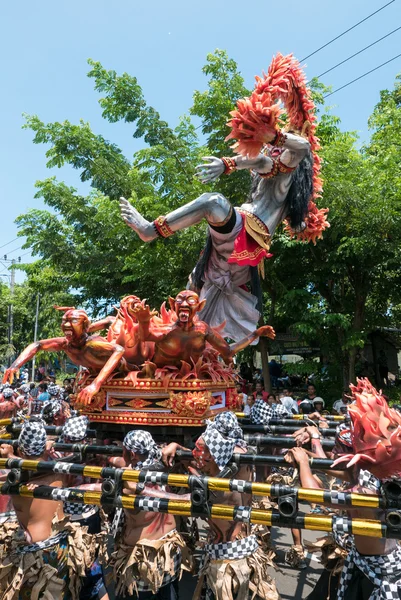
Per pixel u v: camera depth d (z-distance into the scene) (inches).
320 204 389.7
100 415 159.9
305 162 184.7
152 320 165.9
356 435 95.7
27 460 120.9
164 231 167.3
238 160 173.6
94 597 147.9
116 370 157.5
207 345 174.6
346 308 473.4
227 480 102.0
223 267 183.3
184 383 148.3
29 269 714.2
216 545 119.5
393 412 95.6
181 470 148.6
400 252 385.7
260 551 126.0
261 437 144.9
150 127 469.1
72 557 131.5
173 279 463.8
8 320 1204.5
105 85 472.4
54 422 212.4
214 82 435.5
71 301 610.9
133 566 121.4
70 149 485.1
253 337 176.7
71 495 114.0
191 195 423.8
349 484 121.8
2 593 121.3
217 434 116.3
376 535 89.0
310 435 138.8
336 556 127.1
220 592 113.6
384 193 392.5
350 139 475.8
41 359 1104.8
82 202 515.8
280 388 552.4
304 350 629.6
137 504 107.5
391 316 511.8
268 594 118.6
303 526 94.7
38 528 126.8
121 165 517.3
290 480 188.4
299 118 187.0
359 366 561.9
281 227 421.4
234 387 177.6
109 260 514.9
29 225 543.8
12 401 256.4
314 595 131.6
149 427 154.6
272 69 179.2
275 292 470.9
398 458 89.1
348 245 395.9
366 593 105.2
